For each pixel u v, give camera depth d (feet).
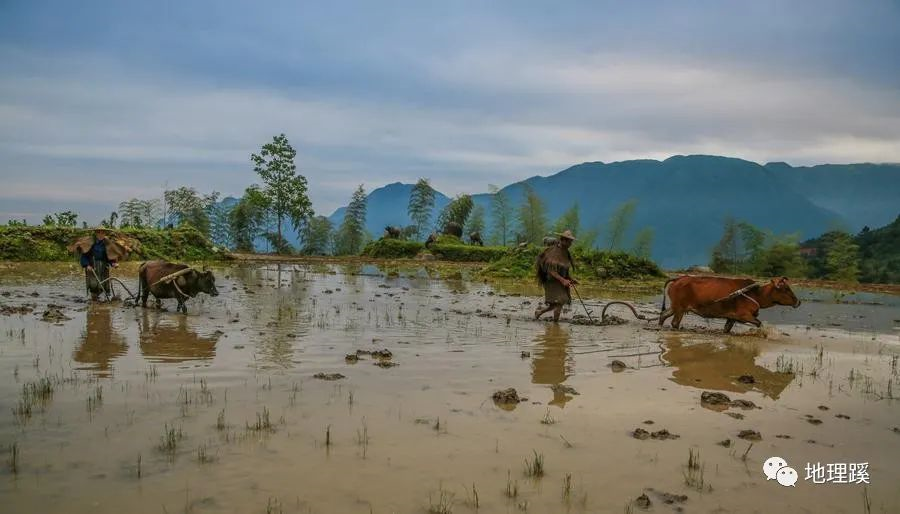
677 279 43.27
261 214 173.37
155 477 15.56
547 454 17.79
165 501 14.29
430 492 15.08
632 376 27.81
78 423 19.44
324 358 29.66
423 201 184.75
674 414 22.08
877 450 18.97
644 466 17.15
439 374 27.07
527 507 14.46
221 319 41.83
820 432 20.54
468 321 43.55
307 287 67.97
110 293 52.70
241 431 18.98
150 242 112.98
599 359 31.37
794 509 14.92
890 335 42.80
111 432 18.69
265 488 15.06
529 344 35.01
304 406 21.71
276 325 39.65
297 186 152.97
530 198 151.74
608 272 87.35
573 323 44.57
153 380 24.82
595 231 129.29
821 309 59.77
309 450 17.56
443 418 20.80
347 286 70.69
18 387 23.41
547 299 44.98
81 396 22.36
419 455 17.42
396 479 15.78
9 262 96.27
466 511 14.14
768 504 15.12
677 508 14.71
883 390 26.22
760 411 22.76
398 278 85.71
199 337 34.58
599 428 20.25
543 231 149.48
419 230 186.70
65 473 15.70
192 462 16.53
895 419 22.16
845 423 21.58
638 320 47.55
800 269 117.29
